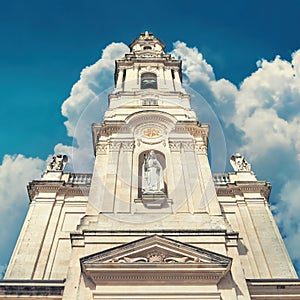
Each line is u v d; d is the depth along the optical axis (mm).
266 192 29641
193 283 18500
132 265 18688
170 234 21281
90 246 20734
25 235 25234
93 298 17844
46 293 19469
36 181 29031
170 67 42875
